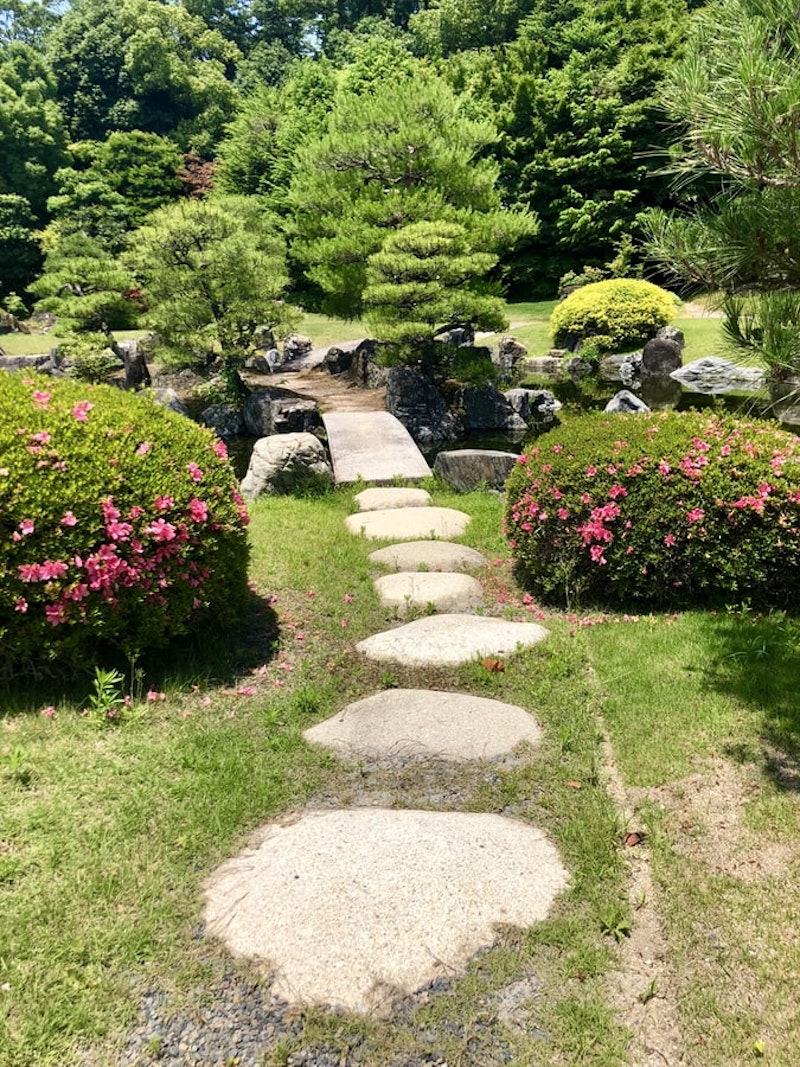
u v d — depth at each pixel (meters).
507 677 3.87
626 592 4.76
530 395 14.36
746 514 4.34
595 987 2.05
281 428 12.84
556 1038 1.91
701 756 3.04
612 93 24.78
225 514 4.03
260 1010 1.97
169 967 2.08
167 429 3.99
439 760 3.14
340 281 13.90
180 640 4.09
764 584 4.45
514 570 5.52
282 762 3.11
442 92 13.86
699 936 2.20
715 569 4.49
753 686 3.51
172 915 2.25
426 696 3.62
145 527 3.49
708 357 15.78
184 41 45.81
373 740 3.27
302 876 2.38
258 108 31.12
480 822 2.68
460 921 2.22
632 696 3.54
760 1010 1.97
